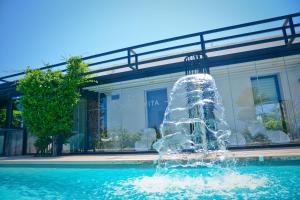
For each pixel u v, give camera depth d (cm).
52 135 968
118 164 604
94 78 1018
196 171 539
